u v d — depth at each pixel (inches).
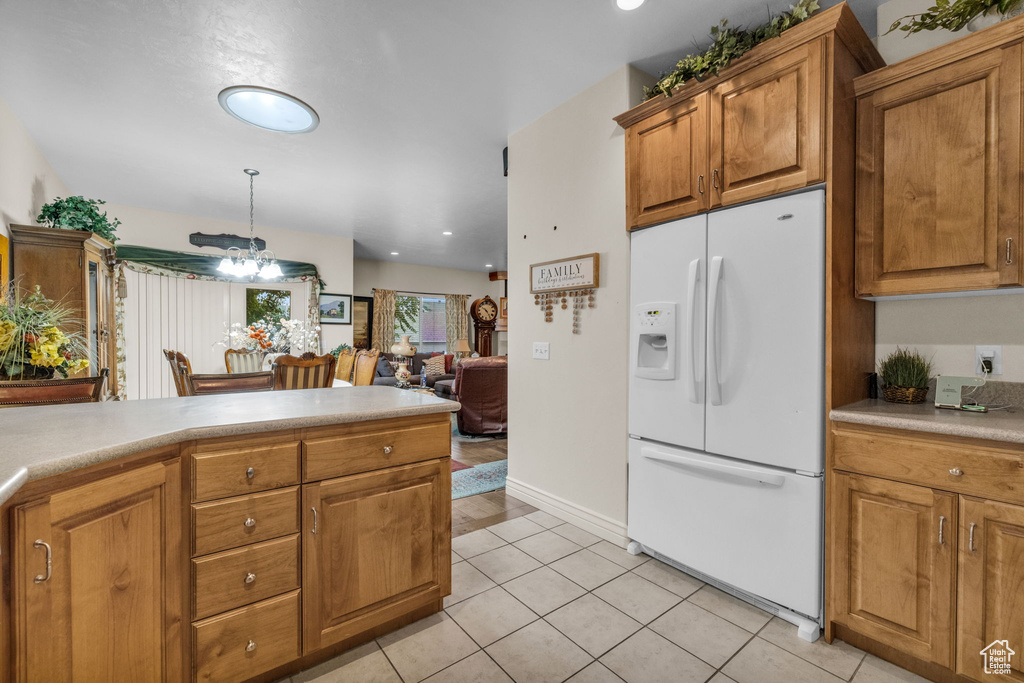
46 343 89.4
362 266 331.6
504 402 197.3
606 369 96.5
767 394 69.2
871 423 59.4
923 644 55.6
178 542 48.9
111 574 42.3
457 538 97.4
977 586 51.7
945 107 60.7
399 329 358.0
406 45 85.9
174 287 203.5
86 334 121.2
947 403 65.1
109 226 141.3
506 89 101.1
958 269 60.3
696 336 76.7
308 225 223.5
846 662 60.2
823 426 65.1
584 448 101.7
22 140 116.0
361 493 61.1
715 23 80.4
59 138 123.4
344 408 63.8
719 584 78.1
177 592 48.6
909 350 74.5
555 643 64.1
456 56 89.4
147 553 45.8
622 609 72.1
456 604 73.3
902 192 64.6
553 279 107.4
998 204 56.8
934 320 72.2
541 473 113.7
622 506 93.3
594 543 94.9
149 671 45.9
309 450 56.8
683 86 79.0
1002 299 66.4
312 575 57.0
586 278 98.6
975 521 51.8
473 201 182.5
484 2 74.6
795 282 66.6
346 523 59.9
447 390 270.1
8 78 95.3
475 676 57.8
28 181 121.3
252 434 53.1
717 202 75.7
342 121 115.0
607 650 62.7
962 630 52.8
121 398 183.8
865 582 60.6
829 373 64.3
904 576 57.1
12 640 34.7
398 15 77.5
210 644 50.3
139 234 192.4
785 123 67.5
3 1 72.7
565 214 106.2
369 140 126.0
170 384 201.6
